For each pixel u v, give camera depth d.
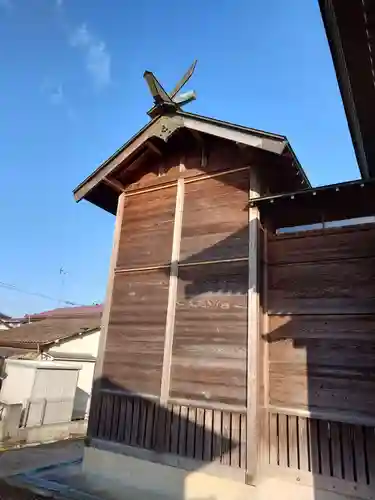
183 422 4.49
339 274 4.25
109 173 6.01
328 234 4.44
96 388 5.35
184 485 4.25
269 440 4.09
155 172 6.13
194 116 5.24
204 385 4.49
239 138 4.86
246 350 4.32
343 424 3.77
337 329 4.09
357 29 2.13
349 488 3.58
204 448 4.27
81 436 10.01
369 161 3.63
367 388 3.76
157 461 4.52
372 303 3.98
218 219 5.12
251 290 4.48
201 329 4.74
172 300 5.07
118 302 5.64
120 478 4.71
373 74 2.41
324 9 2.21
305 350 4.21
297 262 4.54
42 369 9.91
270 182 5.34
